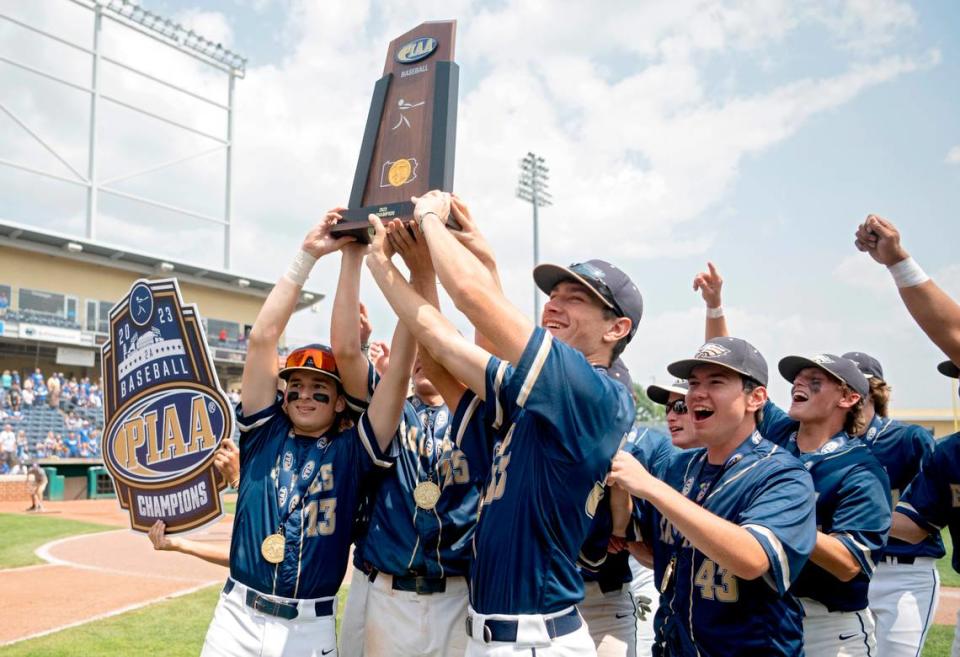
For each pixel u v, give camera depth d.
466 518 3.76
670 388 4.82
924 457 4.55
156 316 4.20
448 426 4.04
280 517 3.61
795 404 4.18
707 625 3.07
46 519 19.19
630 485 2.70
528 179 36.88
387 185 3.36
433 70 3.38
